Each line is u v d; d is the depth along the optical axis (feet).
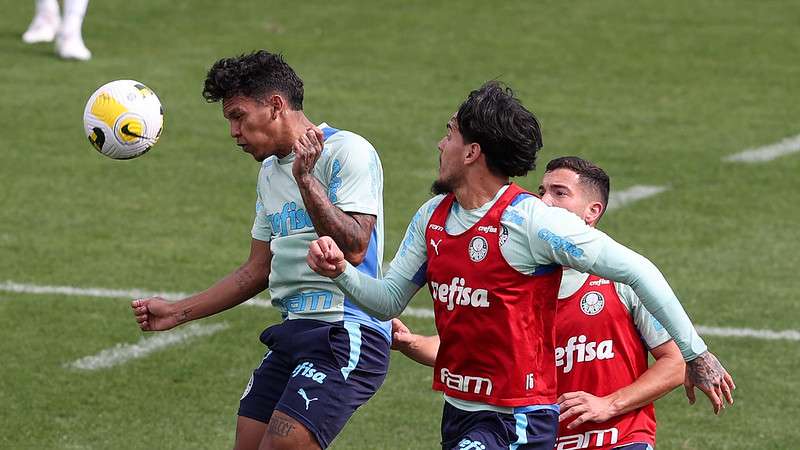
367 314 58.75
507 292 51.13
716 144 154.92
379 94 173.47
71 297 105.70
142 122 68.28
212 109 165.78
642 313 57.52
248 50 193.16
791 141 156.46
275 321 101.35
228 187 138.21
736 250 119.85
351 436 80.48
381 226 62.85
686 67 188.14
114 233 123.13
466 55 192.54
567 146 153.38
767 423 83.25
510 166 51.57
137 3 218.59
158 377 89.71
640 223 127.44
